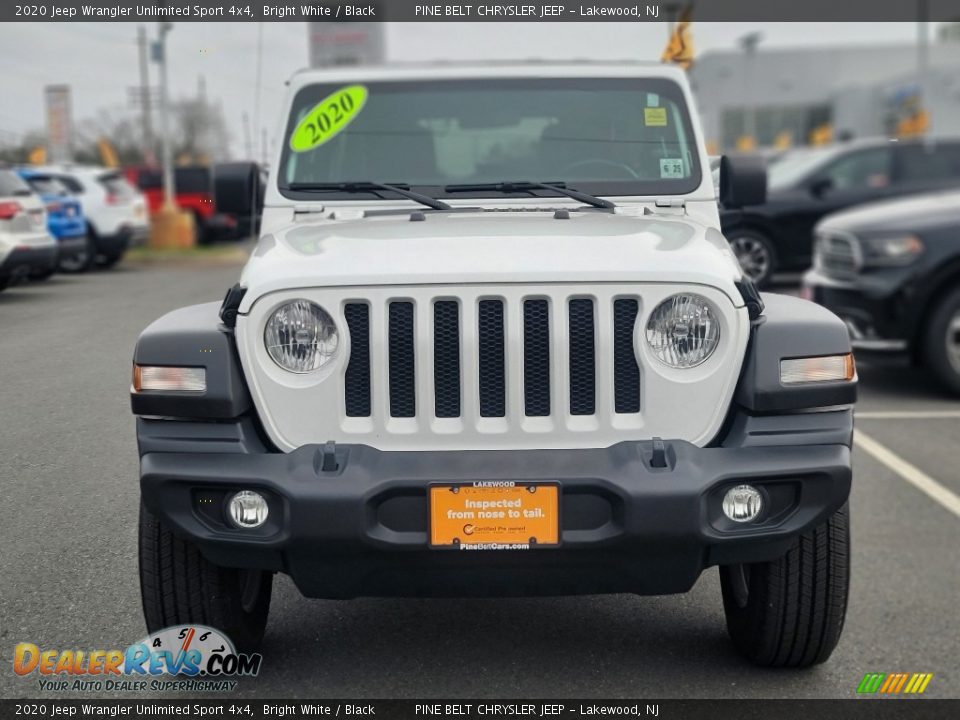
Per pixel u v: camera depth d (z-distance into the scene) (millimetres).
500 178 4168
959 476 5770
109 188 9742
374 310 2914
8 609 3158
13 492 3260
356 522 2801
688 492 2818
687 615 3830
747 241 12070
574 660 3445
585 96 4305
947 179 12516
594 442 2943
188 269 5172
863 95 49031
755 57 51469
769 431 2941
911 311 7496
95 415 3393
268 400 2934
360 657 3449
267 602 3557
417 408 2922
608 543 2832
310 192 4125
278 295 2928
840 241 7934
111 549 3305
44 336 3691
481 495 2830
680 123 4262
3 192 4617
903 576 4434
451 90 4301
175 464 2885
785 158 14500
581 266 2943
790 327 2990
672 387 2947
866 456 6156
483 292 2918
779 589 3221
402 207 4055
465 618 3785
